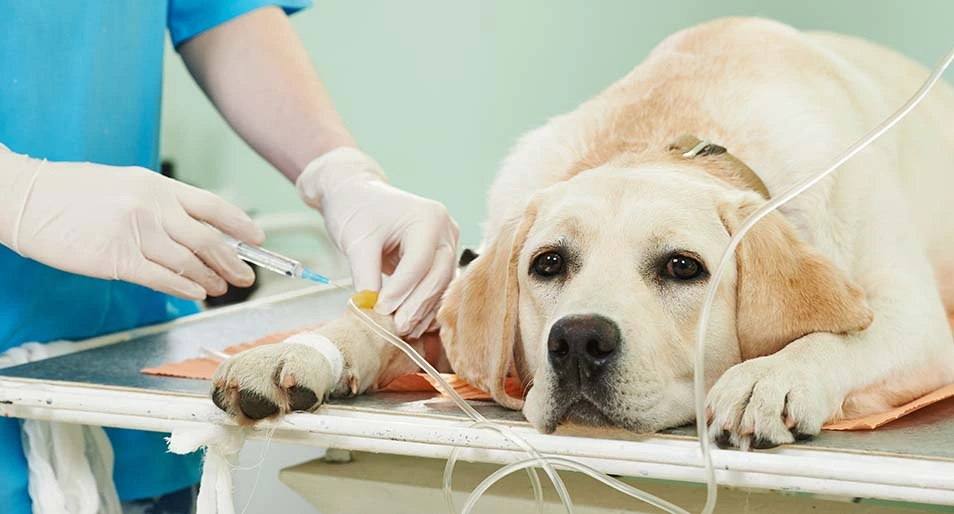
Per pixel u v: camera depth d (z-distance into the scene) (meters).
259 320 1.46
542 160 1.26
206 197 1.16
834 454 0.77
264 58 1.46
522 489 1.00
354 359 1.02
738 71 1.23
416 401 1.00
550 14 2.23
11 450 1.08
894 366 0.99
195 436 0.90
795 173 1.13
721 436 0.83
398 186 2.42
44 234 1.10
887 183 1.20
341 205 1.29
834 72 1.30
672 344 0.94
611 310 0.91
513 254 1.05
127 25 1.33
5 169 1.11
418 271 1.17
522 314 1.05
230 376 0.89
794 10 2.09
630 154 1.15
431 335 1.19
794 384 0.85
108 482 1.15
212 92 1.49
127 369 1.11
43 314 1.25
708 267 0.96
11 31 1.22
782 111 1.18
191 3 1.45
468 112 2.33
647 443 0.79
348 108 2.43
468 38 2.30
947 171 1.47
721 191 1.02
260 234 1.18
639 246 0.97
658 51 1.34
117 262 1.11
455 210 2.38
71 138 1.27
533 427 0.88
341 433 0.88
